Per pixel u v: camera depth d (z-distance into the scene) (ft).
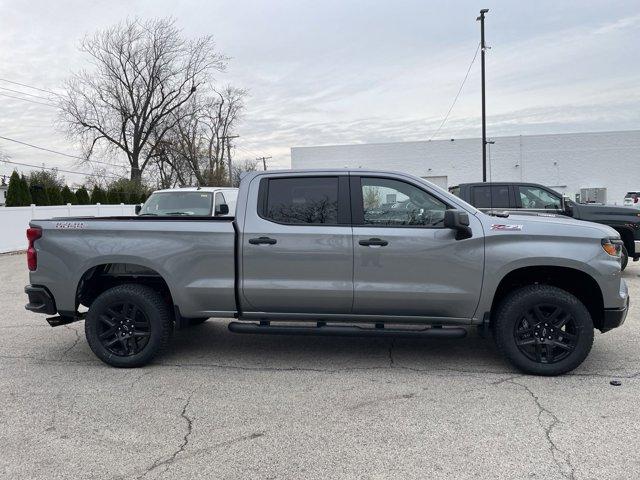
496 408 12.73
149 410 12.94
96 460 10.47
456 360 16.71
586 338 14.53
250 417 12.45
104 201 92.94
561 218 15.81
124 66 146.30
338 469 9.97
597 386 14.11
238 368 16.17
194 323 18.81
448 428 11.67
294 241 15.35
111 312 16.21
